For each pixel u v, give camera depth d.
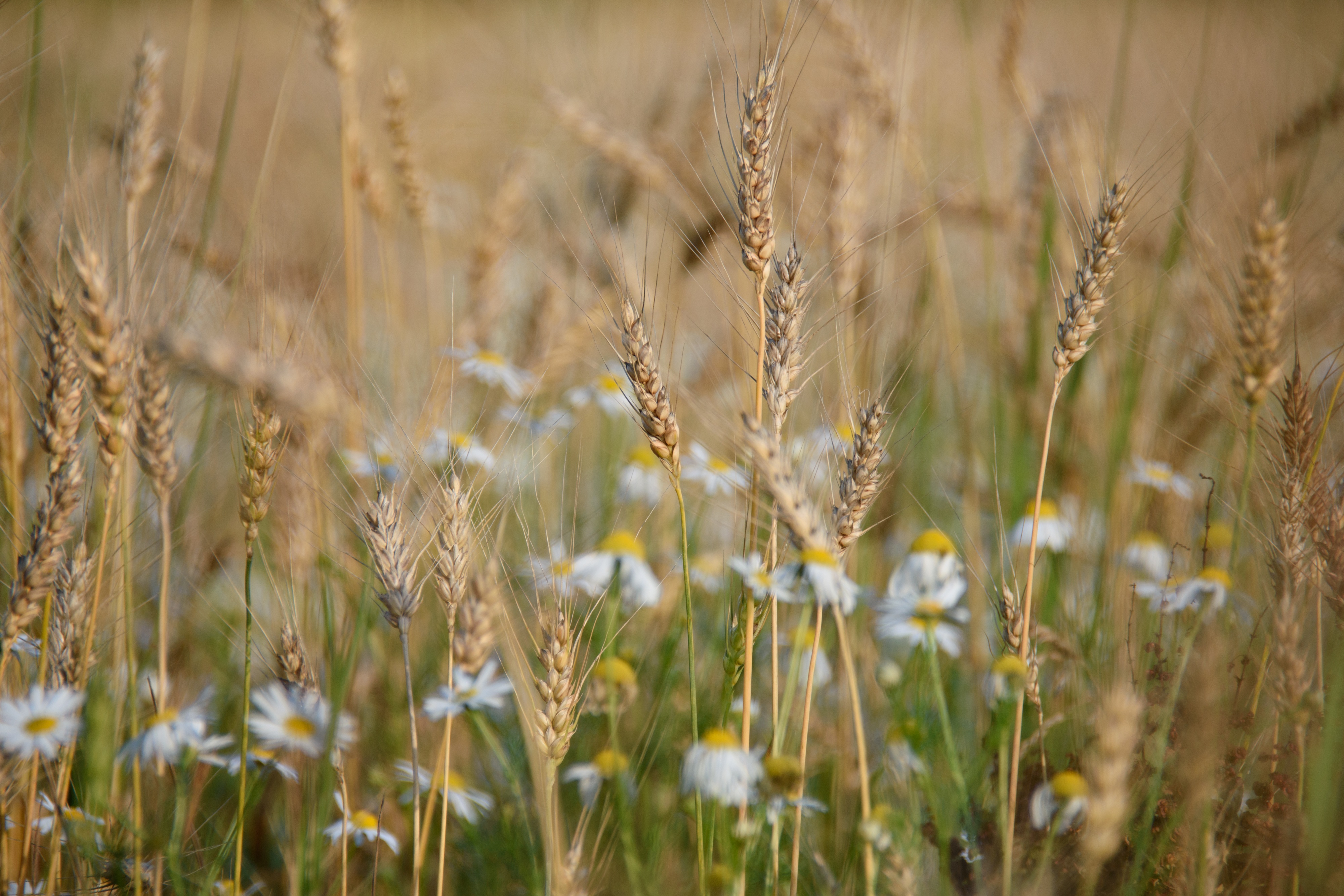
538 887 1.96
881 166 2.24
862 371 2.17
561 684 1.89
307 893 1.94
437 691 1.99
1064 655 1.98
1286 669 1.91
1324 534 1.91
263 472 1.89
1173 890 1.91
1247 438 1.98
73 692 1.89
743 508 2.04
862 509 1.92
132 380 1.91
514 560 2.09
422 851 1.90
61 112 2.08
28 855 1.92
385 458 2.02
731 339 2.19
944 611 1.98
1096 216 1.92
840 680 2.08
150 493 2.07
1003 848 1.91
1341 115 2.16
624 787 1.98
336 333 2.11
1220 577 1.97
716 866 1.93
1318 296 2.10
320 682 2.00
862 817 1.92
